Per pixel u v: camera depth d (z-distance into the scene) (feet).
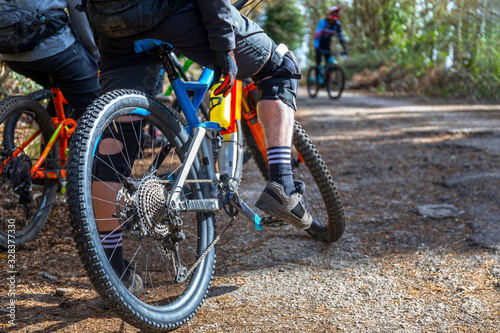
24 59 8.21
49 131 9.35
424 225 9.69
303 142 8.13
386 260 8.11
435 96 37.76
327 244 8.86
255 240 9.08
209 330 6.14
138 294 6.86
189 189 6.63
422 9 44.83
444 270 7.60
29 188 8.66
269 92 6.82
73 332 6.05
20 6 7.80
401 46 47.01
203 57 6.20
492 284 7.07
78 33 8.68
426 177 13.26
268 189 6.74
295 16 72.49
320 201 10.77
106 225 6.26
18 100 8.51
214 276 7.73
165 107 6.33
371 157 15.78
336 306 6.66
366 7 54.29
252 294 7.07
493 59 35.55
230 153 7.41
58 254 8.36
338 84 36.68
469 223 9.55
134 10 5.38
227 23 5.73
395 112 27.02
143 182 5.72
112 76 6.35
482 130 19.49
